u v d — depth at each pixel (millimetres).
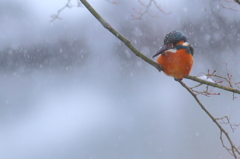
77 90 16750
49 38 17500
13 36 17125
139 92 16828
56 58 17641
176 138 12328
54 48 17578
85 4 4695
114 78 17734
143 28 16156
